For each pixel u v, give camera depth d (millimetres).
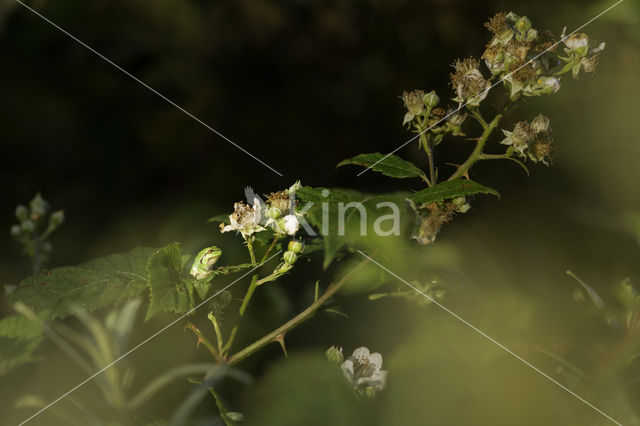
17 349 722
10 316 730
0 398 739
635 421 770
